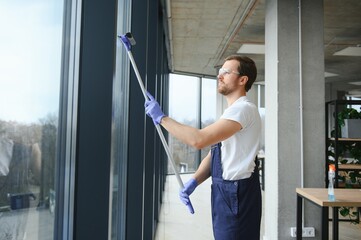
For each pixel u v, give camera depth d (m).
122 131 2.35
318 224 3.26
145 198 3.26
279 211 3.24
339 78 8.93
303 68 3.31
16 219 0.93
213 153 1.57
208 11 4.63
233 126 1.43
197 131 1.40
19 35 0.91
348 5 4.30
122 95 2.31
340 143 4.45
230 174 1.48
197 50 6.76
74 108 1.21
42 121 1.05
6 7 0.85
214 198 1.54
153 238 3.48
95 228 1.19
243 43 6.17
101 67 1.22
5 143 0.86
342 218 4.62
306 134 3.28
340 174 4.47
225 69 1.60
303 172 3.24
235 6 4.46
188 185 1.67
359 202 2.37
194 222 4.55
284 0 3.34
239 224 1.46
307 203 3.27
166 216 4.88
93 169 1.20
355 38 5.67
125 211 2.36
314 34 3.34
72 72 1.22
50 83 1.09
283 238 3.23
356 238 3.92
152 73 3.38
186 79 9.34
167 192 6.83
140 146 2.38
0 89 0.84
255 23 5.12
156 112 1.51
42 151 1.06
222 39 5.97
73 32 1.23
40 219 1.06
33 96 0.99
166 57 6.90
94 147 1.20
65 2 1.18
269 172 3.48
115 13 1.25
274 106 3.35
